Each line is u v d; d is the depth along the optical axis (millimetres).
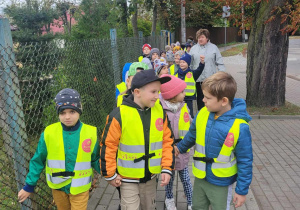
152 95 2295
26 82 3146
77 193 2402
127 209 2441
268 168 4430
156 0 21891
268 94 7551
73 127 2398
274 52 7320
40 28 6195
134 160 2395
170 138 2568
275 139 5652
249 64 7750
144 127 2377
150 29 26250
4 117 2404
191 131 2521
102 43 5270
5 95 2383
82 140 2408
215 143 2262
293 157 4809
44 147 2359
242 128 2188
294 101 8688
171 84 2926
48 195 3066
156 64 4930
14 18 5953
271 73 7430
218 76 2197
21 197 2352
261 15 7277
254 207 3336
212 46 6230
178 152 2789
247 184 2195
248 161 2199
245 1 6992
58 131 2373
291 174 4223
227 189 2338
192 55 6340
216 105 2207
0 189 2850
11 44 2400
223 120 2238
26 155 2584
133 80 2334
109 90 5625
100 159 2385
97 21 6297
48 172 2408
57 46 3535
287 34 7270
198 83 6281
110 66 5734
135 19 17281
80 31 6109
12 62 2412
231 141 2201
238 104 2273
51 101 3389
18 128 2490
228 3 7508
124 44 7289
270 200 3574
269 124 6590
